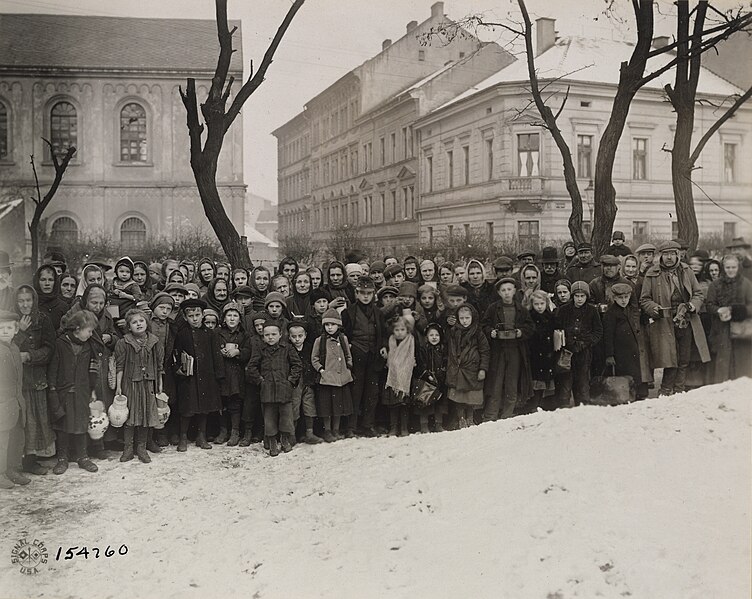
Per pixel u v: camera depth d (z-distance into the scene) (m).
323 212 26.33
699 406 6.50
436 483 5.35
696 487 4.86
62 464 6.33
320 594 4.07
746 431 5.81
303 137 27.28
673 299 7.70
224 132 10.65
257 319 6.98
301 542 4.73
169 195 26.48
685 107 11.09
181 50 26.80
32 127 26.22
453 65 23.39
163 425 6.75
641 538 4.28
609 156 10.47
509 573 4.08
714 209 17.05
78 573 4.43
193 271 9.48
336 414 7.09
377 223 23.89
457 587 4.02
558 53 20.98
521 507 4.71
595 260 9.96
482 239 18.31
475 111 20.92
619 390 7.58
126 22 27.58
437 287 8.05
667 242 7.81
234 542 4.78
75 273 17.84
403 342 7.18
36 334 6.24
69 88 26.22
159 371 6.75
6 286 6.28
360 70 23.91
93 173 26.33
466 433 6.55
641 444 5.53
